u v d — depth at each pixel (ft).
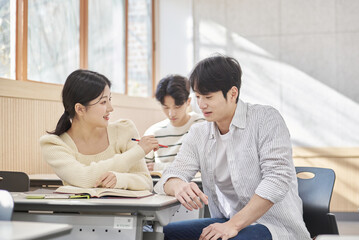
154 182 8.50
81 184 6.07
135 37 15.44
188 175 6.30
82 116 6.56
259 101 16.57
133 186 6.18
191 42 16.70
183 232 6.15
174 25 16.76
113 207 5.02
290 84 16.40
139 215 5.13
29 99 9.71
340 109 16.12
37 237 3.26
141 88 15.81
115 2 14.25
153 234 5.38
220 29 16.71
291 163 5.89
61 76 11.43
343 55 16.12
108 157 6.70
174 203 5.51
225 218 6.50
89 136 6.71
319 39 16.25
